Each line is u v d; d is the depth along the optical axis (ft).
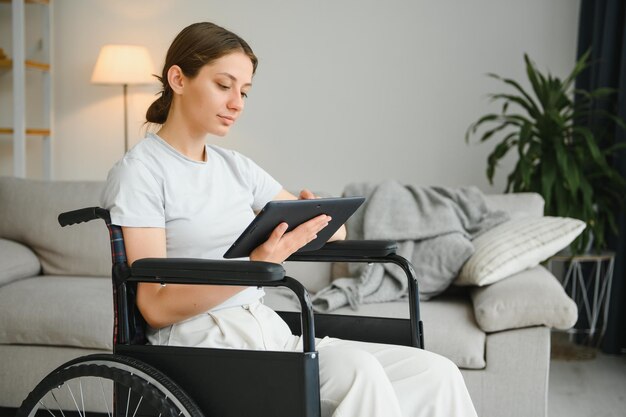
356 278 9.07
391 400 4.72
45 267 9.71
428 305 8.63
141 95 15.26
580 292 12.47
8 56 15.48
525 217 9.55
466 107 14.03
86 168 15.52
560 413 9.10
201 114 5.21
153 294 4.92
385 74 14.28
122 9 15.11
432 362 5.29
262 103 14.70
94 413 8.13
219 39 5.18
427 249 8.91
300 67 14.55
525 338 7.75
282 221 4.73
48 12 15.15
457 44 13.99
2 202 9.86
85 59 15.33
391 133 14.33
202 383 4.67
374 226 9.17
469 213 9.42
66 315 8.00
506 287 8.03
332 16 14.37
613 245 12.04
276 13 14.56
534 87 11.55
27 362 8.09
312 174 14.65
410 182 14.32
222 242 5.36
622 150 11.60
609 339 11.68
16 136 14.53
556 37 13.65
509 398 7.75
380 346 5.54
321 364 4.93
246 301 5.40
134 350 4.79
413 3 14.08
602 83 12.09
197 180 5.36
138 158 5.16
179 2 14.92
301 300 4.43
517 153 13.76
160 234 5.04
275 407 4.54
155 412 4.75
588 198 10.93
